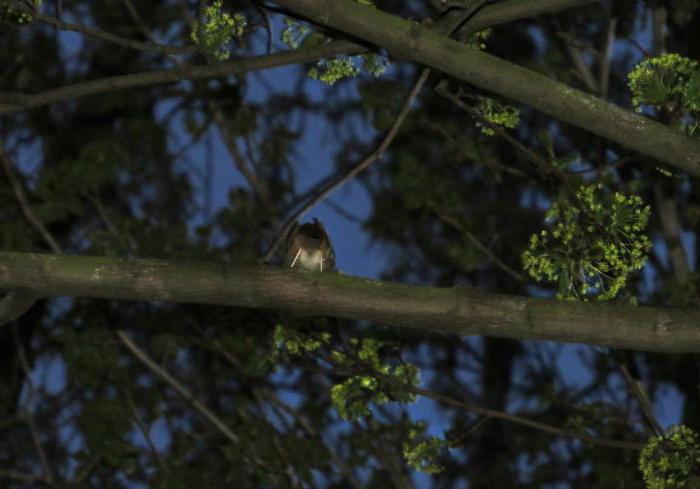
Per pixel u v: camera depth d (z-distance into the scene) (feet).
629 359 38.83
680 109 22.26
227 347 50.29
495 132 26.25
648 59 22.56
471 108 25.79
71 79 57.00
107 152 50.65
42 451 54.24
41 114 57.72
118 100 57.11
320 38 25.25
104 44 56.34
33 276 20.10
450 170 52.42
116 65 56.90
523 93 20.43
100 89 24.17
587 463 54.65
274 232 52.24
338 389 31.71
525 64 46.65
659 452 27.78
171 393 53.67
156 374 54.24
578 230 22.86
